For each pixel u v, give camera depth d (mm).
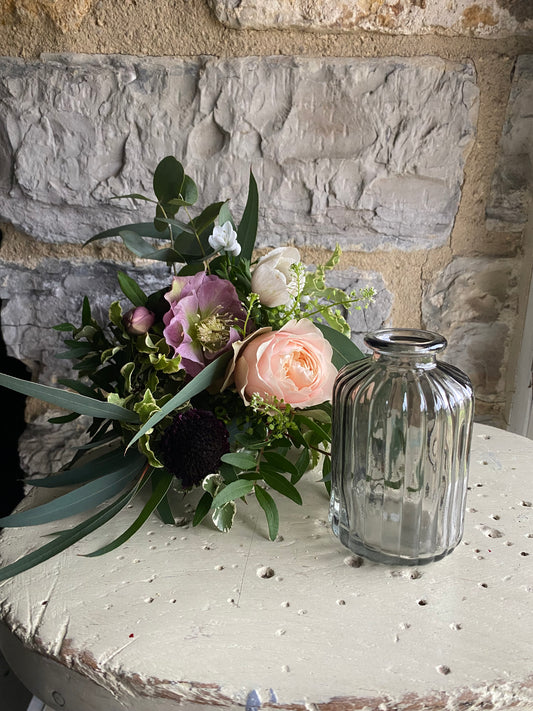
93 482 629
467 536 615
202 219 717
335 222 908
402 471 565
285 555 588
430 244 924
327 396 649
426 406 563
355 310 938
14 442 965
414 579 556
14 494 970
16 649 505
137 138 870
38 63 846
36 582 550
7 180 886
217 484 624
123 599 530
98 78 849
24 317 942
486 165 891
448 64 849
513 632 497
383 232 915
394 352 569
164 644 484
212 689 449
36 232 911
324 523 640
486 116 871
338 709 441
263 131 869
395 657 474
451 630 498
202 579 554
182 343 648
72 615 513
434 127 868
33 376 974
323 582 552
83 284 933
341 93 854
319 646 483
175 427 607
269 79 851
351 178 886
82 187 887
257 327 685
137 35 843
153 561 578
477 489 689
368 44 845
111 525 628
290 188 892
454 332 964
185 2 829
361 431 582
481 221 917
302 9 820
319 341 648
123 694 465
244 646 483
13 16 830
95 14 833
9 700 798
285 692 447
